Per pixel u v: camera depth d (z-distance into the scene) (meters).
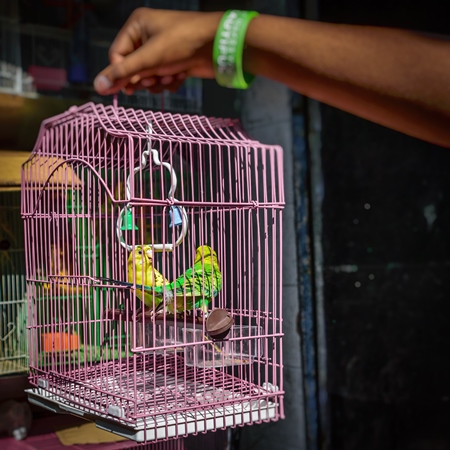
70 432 1.83
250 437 2.20
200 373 1.60
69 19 2.01
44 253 1.73
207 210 1.64
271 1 2.24
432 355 2.44
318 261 2.30
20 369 1.91
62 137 1.61
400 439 2.38
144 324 1.31
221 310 1.34
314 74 0.47
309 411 2.28
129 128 1.55
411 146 2.43
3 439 1.80
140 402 1.33
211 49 0.52
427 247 2.44
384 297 2.39
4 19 1.90
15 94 1.91
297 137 2.28
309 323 2.29
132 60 0.54
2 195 1.97
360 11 2.30
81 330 1.82
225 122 1.61
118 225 1.34
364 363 2.36
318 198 2.30
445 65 0.44
